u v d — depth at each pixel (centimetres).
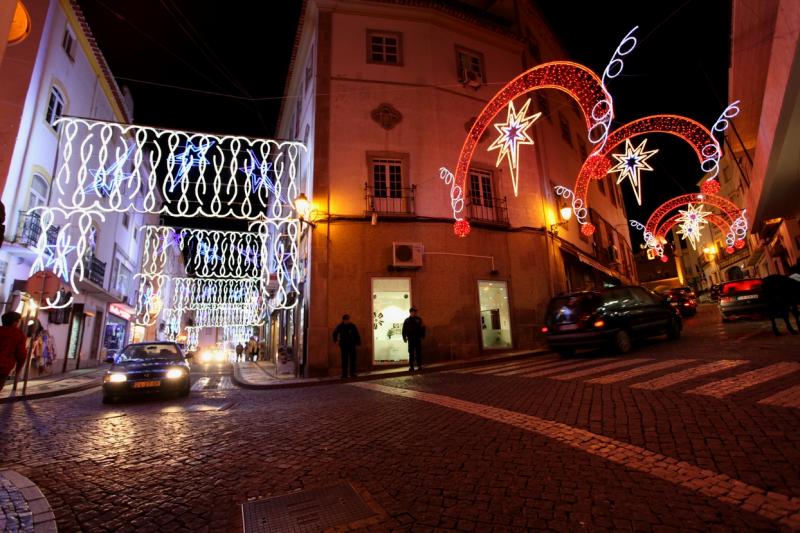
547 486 310
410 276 1359
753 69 1029
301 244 1522
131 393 874
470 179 1541
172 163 1036
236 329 3628
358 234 1348
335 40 1492
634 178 1138
